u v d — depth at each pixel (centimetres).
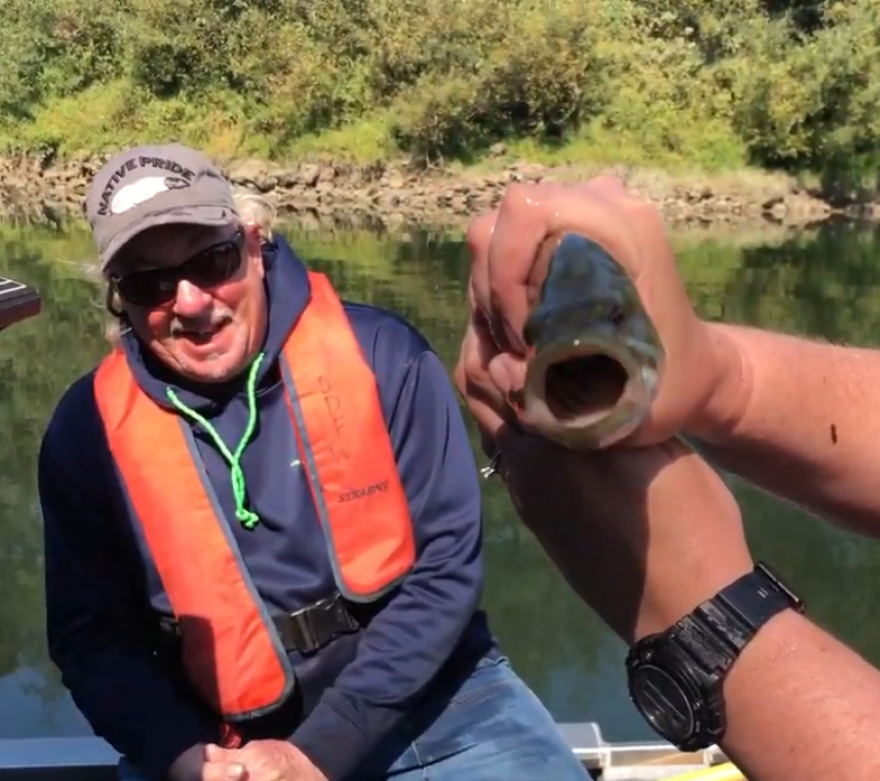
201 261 179
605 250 55
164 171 184
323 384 188
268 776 174
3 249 1273
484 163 1911
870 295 1111
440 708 192
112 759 209
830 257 1380
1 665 383
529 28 1919
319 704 182
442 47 1931
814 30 2033
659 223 57
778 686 57
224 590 185
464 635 200
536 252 55
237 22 2031
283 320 189
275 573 186
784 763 57
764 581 60
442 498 191
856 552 475
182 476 186
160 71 2050
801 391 72
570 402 52
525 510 61
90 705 188
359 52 2003
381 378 191
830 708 56
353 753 180
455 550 189
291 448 186
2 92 2089
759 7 2091
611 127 1930
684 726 59
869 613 432
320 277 201
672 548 59
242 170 1959
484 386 60
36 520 501
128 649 193
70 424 193
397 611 187
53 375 710
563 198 56
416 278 1105
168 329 182
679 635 58
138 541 188
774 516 502
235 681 184
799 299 1091
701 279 1182
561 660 396
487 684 197
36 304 174
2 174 2059
